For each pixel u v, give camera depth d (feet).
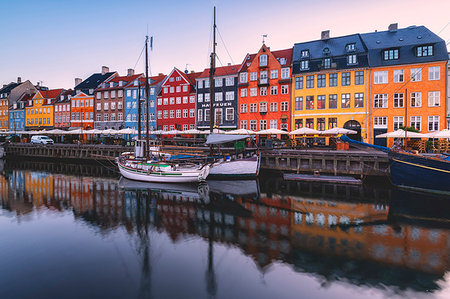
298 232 35.19
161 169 68.18
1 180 78.79
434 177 52.85
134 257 28.84
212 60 73.20
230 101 139.23
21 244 32.27
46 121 207.62
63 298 21.76
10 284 23.65
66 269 26.35
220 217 42.04
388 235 33.96
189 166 71.36
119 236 34.76
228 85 140.26
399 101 103.35
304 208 46.24
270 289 22.74
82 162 124.67
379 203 48.44
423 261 27.04
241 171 70.79
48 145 133.59
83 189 64.34
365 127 107.76
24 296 21.94
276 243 31.99
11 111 223.10
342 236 33.91
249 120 133.59
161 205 49.24
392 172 60.80
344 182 65.41
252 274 25.17
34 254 29.58
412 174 56.39
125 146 119.14
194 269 26.21
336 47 119.85
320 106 117.08
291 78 123.44
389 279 23.88
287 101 125.39
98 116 185.47
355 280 23.76
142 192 59.93
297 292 22.21
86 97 189.88
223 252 29.68
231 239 33.19
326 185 63.87
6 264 27.30
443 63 97.40
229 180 71.20
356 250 29.84
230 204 49.19
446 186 51.85
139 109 85.56
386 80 105.50
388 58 105.91
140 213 44.47
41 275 25.18
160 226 38.29
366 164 71.56
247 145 97.55
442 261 27.04
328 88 115.44
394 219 40.01
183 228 37.45
